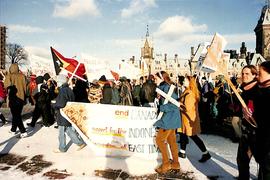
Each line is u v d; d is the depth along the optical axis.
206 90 12.62
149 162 6.09
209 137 8.80
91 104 6.51
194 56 83.56
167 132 5.39
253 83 4.23
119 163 5.97
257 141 3.66
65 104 6.53
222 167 5.85
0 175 5.26
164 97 5.37
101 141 6.46
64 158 6.29
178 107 5.39
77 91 9.22
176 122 5.34
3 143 7.57
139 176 5.30
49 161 6.09
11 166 5.76
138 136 6.35
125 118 6.39
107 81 9.69
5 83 8.20
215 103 10.48
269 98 3.46
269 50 78.31
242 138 4.37
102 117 6.47
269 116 3.46
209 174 5.44
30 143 7.62
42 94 9.95
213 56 4.86
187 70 87.81
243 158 4.41
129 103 11.71
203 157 6.14
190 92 6.04
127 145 6.38
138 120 6.35
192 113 5.99
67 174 5.35
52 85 11.25
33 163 5.95
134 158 6.31
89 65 9.39
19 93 8.25
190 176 5.34
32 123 10.04
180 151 6.50
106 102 9.55
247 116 4.13
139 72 15.63
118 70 14.71
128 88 11.76
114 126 6.43
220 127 10.30
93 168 5.68
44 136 8.53
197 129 6.03
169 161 5.58
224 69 4.99
